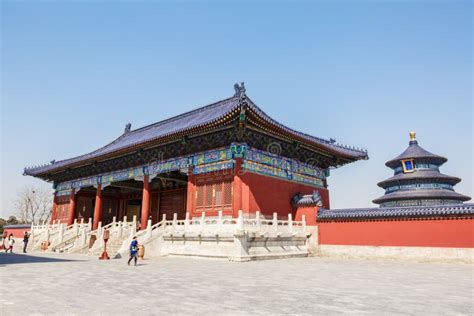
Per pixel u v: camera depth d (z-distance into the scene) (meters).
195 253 29.02
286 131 32.22
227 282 15.42
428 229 28.30
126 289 13.44
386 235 30.05
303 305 10.76
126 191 57.25
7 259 27.88
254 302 11.11
